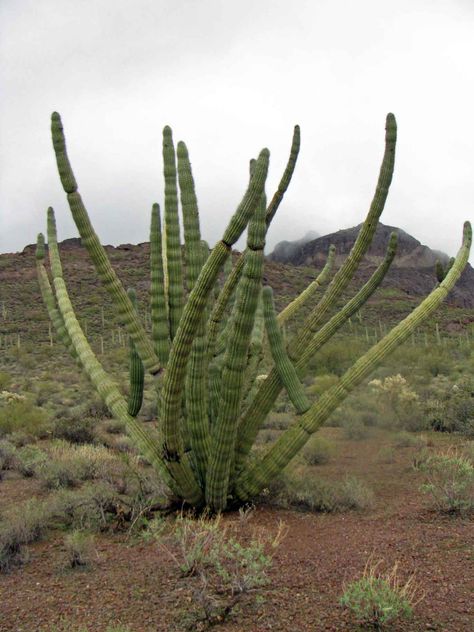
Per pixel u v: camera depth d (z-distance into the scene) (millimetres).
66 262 97000
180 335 6160
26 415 16703
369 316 72562
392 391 15891
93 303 76000
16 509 7598
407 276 121062
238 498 7699
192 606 4758
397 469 10211
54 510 7680
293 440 7527
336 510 7680
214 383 7777
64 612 4887
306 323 7910
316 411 7504
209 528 5562
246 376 8711
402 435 12930
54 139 6805
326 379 23406
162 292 7688
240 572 5305
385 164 7281
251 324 6387
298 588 5070
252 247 6066
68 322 8711
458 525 6773
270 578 5285
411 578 4895
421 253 137375
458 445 12375
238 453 7641
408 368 28078
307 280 91875
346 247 139375
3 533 6555
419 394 20516
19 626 4688
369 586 4539
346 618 4508
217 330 7914
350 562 5668
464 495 7605
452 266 8211
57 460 10797
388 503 8000
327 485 8227
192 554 5363
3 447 12148
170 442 6855
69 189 6965
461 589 4977
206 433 7398
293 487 8227
